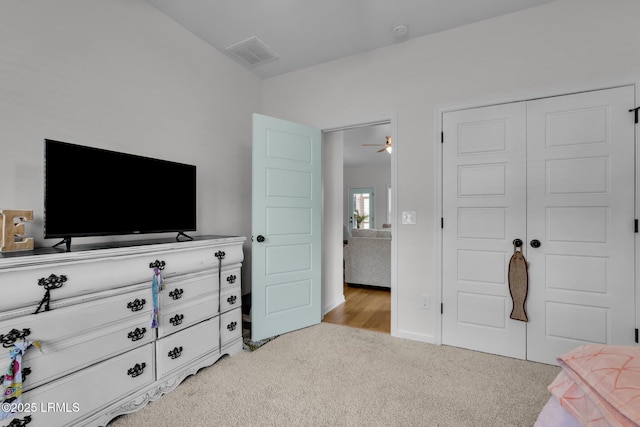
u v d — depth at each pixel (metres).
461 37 2.48
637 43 1.95
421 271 2.61
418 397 1.76
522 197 2.27
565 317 2.13
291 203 2.86
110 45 1.98
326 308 3.46
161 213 2.02
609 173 2.02
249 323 2.90
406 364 2.17
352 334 2.77
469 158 2.45
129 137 2.08
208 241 2.06
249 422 1.55
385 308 3.61
